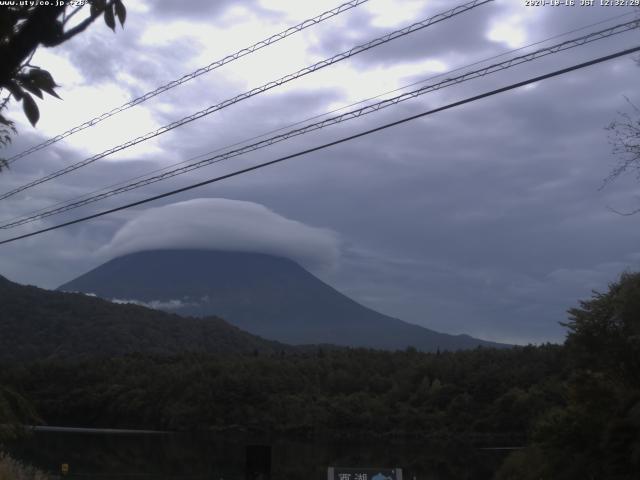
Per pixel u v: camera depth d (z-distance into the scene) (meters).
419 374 139.88
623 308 31.42
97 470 72.00
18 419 24.98
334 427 126.06
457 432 115.19
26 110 3.54
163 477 67.38
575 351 33.88
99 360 160.00
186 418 133.75
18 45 3.27
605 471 29.67
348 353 171.12
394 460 85.00
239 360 155.38
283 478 67.19
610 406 32.19
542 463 36.12
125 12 3.74
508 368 122.50
